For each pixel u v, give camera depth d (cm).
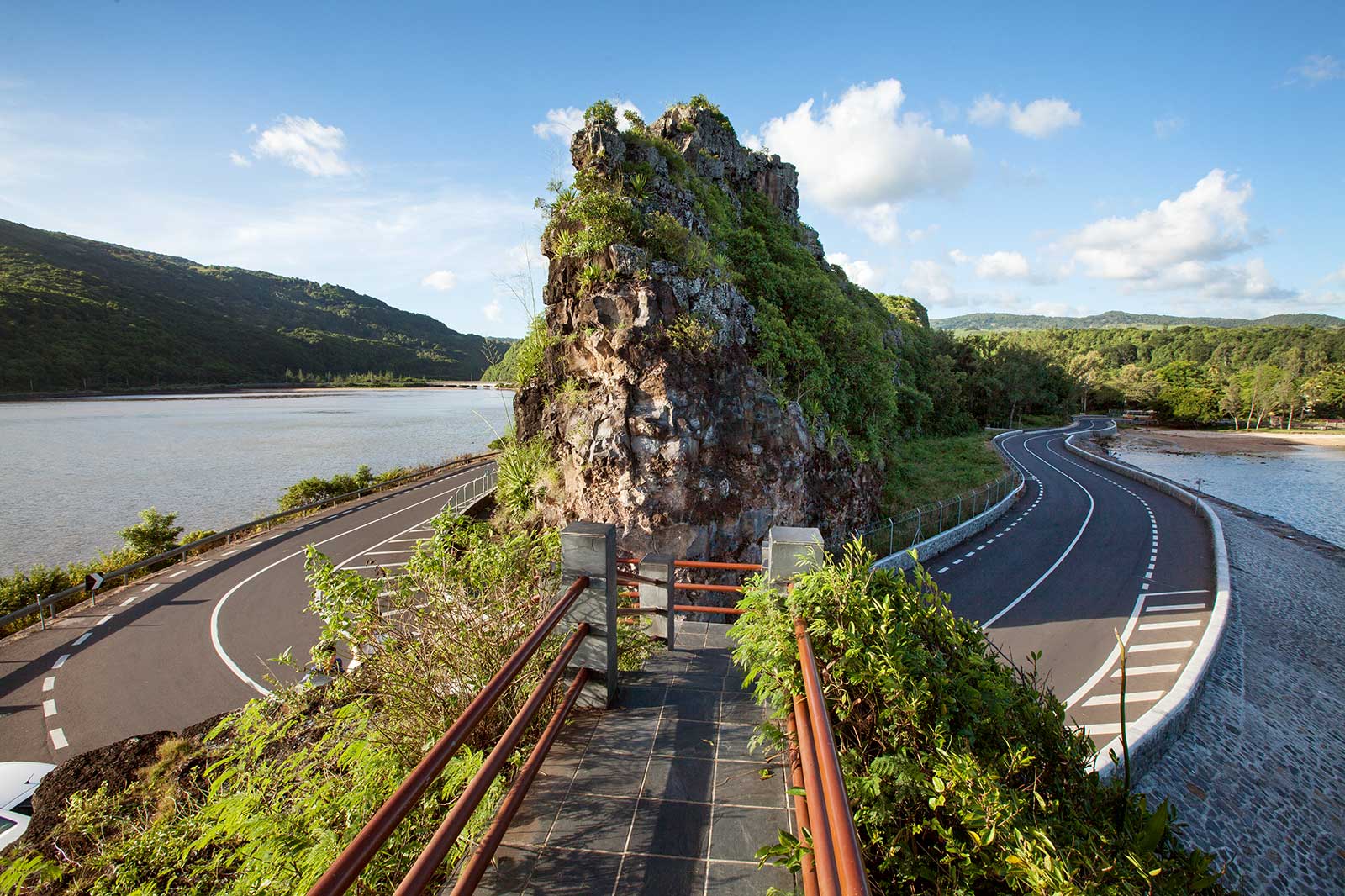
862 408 2831
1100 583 2059
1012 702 378
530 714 319
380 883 340
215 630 1738
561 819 331
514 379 2314
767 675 365
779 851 266
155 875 530
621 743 398
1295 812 1105
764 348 2184
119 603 1936
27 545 3173
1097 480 4056
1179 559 2325
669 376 1780
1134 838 353
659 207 2109
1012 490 3316
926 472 3784
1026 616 1792
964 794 289
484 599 493
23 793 983
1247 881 970
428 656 459
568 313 1931
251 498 4128
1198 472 5703
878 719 325
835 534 2395
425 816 371
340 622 476
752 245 2683
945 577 2156
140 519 3588
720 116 3291
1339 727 1382
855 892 159
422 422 9044
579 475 1845
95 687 1438
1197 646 1540
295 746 557
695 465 1803
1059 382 9069
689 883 285
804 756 249
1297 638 1798
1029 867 271
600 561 427
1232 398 9725
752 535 1950
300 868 348
